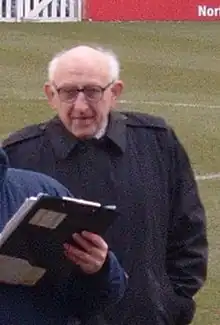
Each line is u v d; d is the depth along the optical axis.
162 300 5.13
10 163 5.06
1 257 3.97
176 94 17.25
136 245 5.01
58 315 4.18
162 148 5.18
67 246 4.02
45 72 18.12
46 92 5.11
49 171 5.03
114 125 5.09
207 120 15.30
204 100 16.91
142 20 25.16
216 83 18.25
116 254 4.97
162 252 5.14
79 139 5.02
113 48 20.75
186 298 5.25
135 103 16.31
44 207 3.84
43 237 3.95
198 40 22.22
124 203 5.00
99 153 5.04
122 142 5.07
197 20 25.62
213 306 8.31
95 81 4.86
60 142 5.04
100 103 4.91
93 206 3.90
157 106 16.20
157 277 5.11
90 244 4.02
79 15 24.59
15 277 4.05
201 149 13.53
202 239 5.31
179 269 5.27
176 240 5.27
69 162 5.03
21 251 3.96
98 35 22.22
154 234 5.08
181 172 5.23
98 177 5.02
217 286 8.73
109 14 24.89
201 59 20.23
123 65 19.08
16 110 15.15
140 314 5.04
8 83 17.05
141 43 21.48
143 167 5.09
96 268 4.11
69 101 4.91
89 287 4.23
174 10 25.50
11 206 4.14
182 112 15.83
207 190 11.69
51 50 20.03
